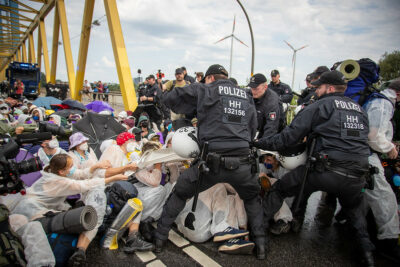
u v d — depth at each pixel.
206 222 2.76
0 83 24.83
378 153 2.83
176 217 2.70
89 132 4.68
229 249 2.54
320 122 2.47
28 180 3.09
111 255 2.53
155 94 7.50
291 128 2.55
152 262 2.44
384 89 3.18
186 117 2.87
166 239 2.66
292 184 2.70
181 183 2.54
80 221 2.18
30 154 3.45
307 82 4.63
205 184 2.47
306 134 2.57
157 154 2.93
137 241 2.56
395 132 3.23
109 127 4.89
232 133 2.35
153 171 3.06
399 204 2.93
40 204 2.50
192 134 2.47
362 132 2.45
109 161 3.06
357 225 2.58
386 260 2.62
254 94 3.32
